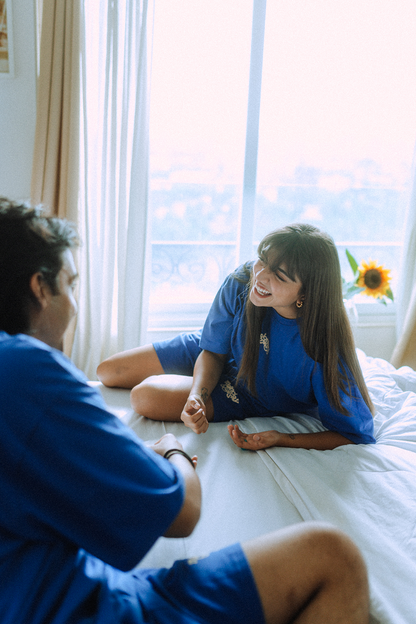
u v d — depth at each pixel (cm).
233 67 263
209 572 74
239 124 270
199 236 283
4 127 235
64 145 225
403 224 304
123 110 227
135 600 68
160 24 250
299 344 145
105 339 252
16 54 227
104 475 60
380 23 274
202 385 157
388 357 301
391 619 85
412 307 274
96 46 226
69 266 73
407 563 97
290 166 283
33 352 61
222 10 254
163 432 151
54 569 63
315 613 74
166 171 271
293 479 123
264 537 78
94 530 61
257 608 71
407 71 285
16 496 58
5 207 69
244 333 157
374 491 121
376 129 288
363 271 242
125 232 242
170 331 273
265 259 134
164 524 64
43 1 211
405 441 146
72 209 229
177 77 259
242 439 142
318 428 160
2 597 59
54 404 59
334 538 77
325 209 294
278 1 258
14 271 65
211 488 122
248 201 271
